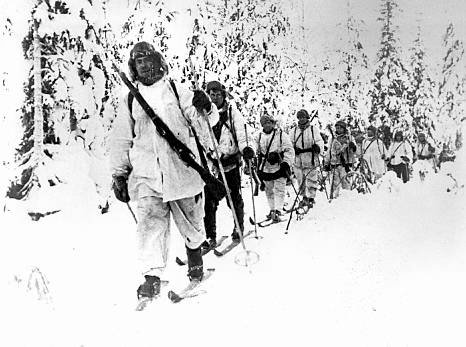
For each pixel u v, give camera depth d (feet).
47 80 21.06
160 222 13.19
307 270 14.94
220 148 18.19
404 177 33.81
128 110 13.12
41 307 11.95
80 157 21.22
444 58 43.86
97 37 22.77
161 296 13.07
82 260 14.75
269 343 10.47
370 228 19.88
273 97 37.81
